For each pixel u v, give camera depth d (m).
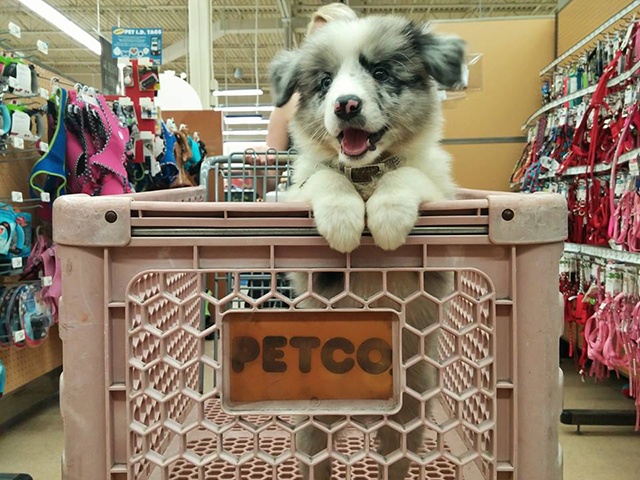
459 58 1.58
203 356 0.99
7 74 3.02
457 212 0.98
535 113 4.88
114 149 3.37
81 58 15.52
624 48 3.16
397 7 11.20
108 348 0.96
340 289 1.38
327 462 1.37
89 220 0.94
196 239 0.97
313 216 0.98
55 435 3.19
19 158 3.53
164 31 14.00
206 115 6.39
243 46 14.68
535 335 0.97
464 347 1.31
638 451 2.84
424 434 1.44
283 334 1.00
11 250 3.08
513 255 0.97
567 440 2.99
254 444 1.00
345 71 1.59
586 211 3.52
